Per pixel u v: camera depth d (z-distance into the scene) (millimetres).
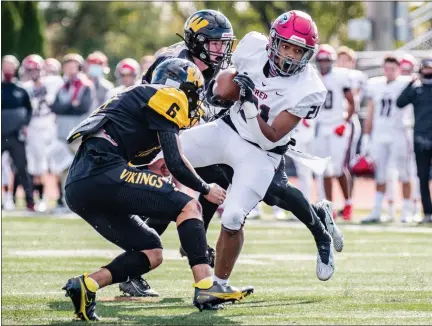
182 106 11250
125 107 11336
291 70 12750
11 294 13727
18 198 35156
